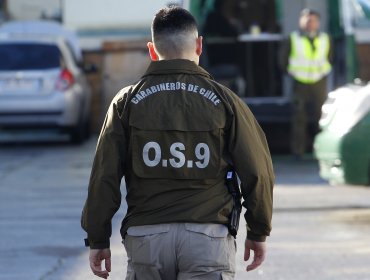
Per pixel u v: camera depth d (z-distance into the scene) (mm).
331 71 34969
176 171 9438
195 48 9781
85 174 32094
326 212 24266
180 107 9508
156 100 9547
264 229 9656
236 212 9562
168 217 9375
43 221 23625
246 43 37594
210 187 9508
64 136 44219
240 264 18422
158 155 9461
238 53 37656
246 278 17266
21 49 39500
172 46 9672
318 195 26859
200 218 9375
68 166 34156
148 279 9508
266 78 37750
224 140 9547
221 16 37562
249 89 37781
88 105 43062
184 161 9445
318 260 18734
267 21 37625
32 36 40344
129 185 9641
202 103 9531
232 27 37531
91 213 9531
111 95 45250
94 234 9578
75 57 42562
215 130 9469
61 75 39156
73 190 28750
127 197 9672
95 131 45375
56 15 49094
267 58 37750
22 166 34375
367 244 20297
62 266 18641
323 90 33969
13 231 22312
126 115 9562
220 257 9383
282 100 36344
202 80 9656
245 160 9445
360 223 22766
